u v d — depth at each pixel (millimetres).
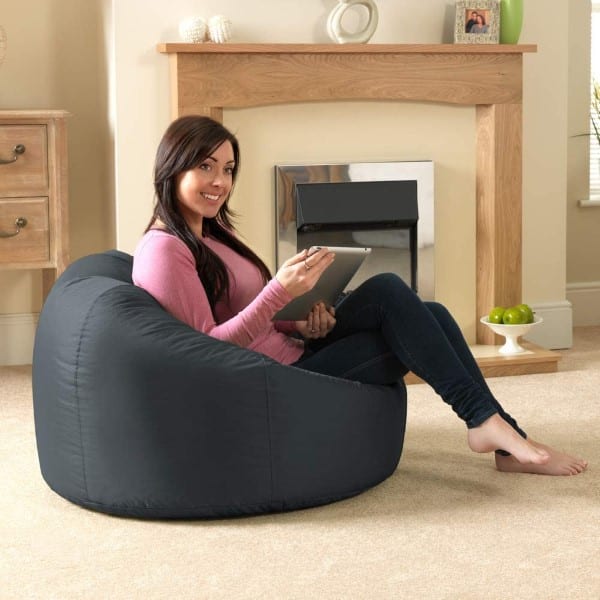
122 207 4504
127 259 3592
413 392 4383
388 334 3111
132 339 2855
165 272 2969
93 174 5027
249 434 2873
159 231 3047
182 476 2873
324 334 3219
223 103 4398
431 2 4742
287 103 4543
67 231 4531
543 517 2967
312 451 2957
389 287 3111
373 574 2600
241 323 2943
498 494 3150
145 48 4441
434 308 3291
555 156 5207
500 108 4734
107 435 2902
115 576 2604
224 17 4434
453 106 4762
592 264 5879
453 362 3125
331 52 4457
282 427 2900
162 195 3037
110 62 4574
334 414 2980
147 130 4488
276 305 2943
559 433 3795
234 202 4535
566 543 2783
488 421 3145
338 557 2705
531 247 5227
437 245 4848
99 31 4840
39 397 3104
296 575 2600
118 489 2926
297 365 3174
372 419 3088
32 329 5035
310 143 4598
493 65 4688
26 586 2549
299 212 4547
